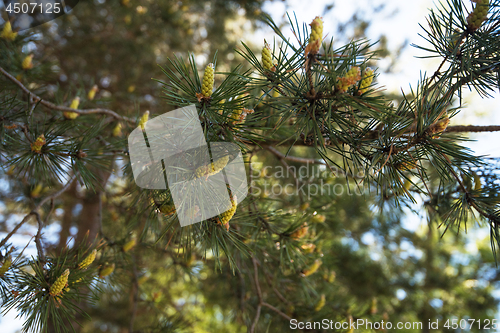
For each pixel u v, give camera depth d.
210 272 1.28
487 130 0.59
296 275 0.80
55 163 0.65
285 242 0.68
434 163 0.57
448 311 2.12
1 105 0.69
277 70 0.55
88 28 1.52
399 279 1.92
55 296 0.59
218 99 0.54
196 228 0.57
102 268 0.71
